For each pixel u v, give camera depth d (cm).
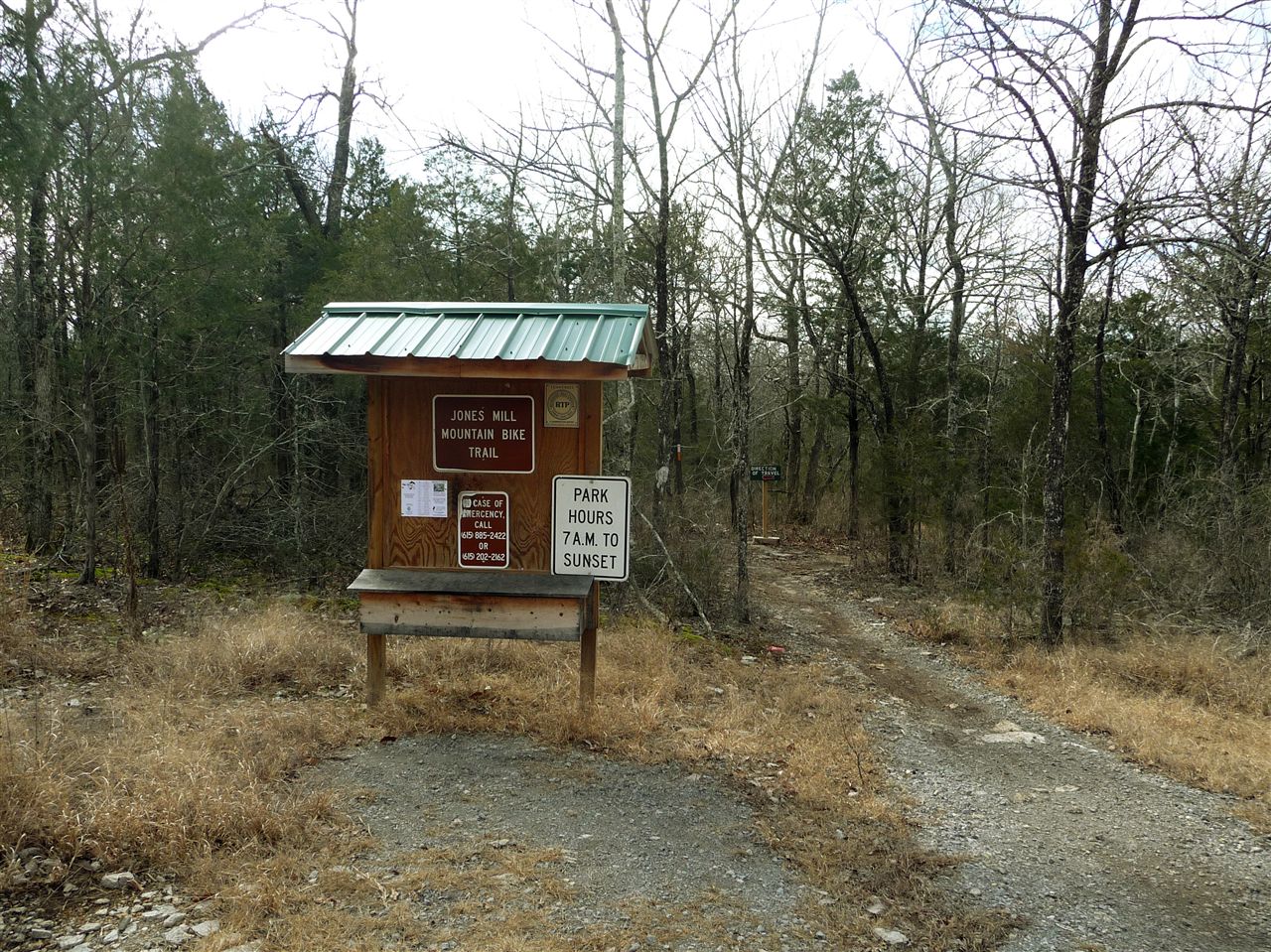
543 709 614
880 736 663
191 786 413
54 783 402
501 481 588
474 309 587
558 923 344
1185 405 1684
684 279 1513
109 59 906
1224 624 1027
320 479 1405
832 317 1856
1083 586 963
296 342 543
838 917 364
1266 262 911
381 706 599
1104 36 880
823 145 1438
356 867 381
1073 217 934
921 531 1495
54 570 1081
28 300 1073
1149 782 574
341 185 1655
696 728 625
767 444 2683
